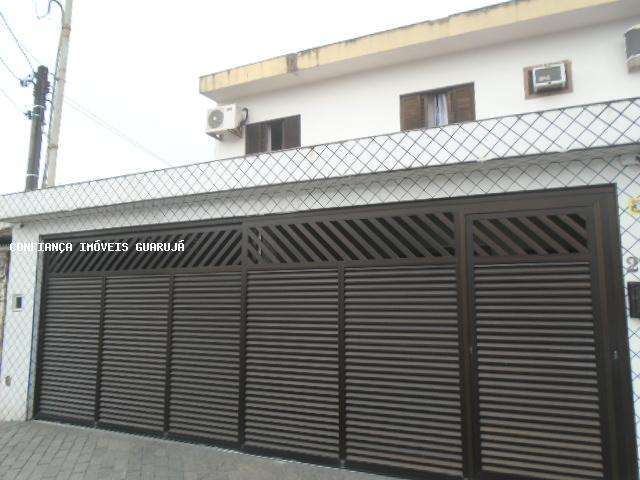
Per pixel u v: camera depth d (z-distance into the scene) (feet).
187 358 16.83
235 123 29.91
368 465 13.51
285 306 15.43
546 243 12.28
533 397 11.84
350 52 26.12
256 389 15.42
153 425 17.02
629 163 11.23
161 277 17.90
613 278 11.35
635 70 21.35
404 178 13.83
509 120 12.17
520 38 23.73
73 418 18.66
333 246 14.93
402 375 13.46
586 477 11.12
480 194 12.84
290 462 14.42
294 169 14.98
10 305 20.74
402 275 13.85
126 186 18.28
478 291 12.79
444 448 12.62
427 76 25.80
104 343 18.61
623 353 11.08
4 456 15.56
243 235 16.38
